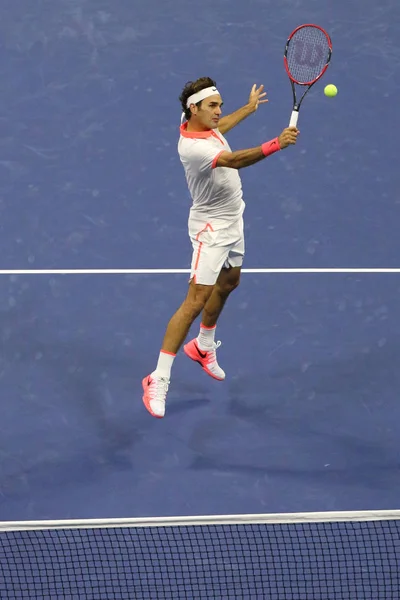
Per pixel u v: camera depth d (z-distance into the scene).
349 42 43.91
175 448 28.27
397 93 41.91
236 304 33.47
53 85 41.81
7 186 37.75
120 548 24.58
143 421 29.20
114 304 33.34
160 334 32.31
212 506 26.41
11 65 42.47
